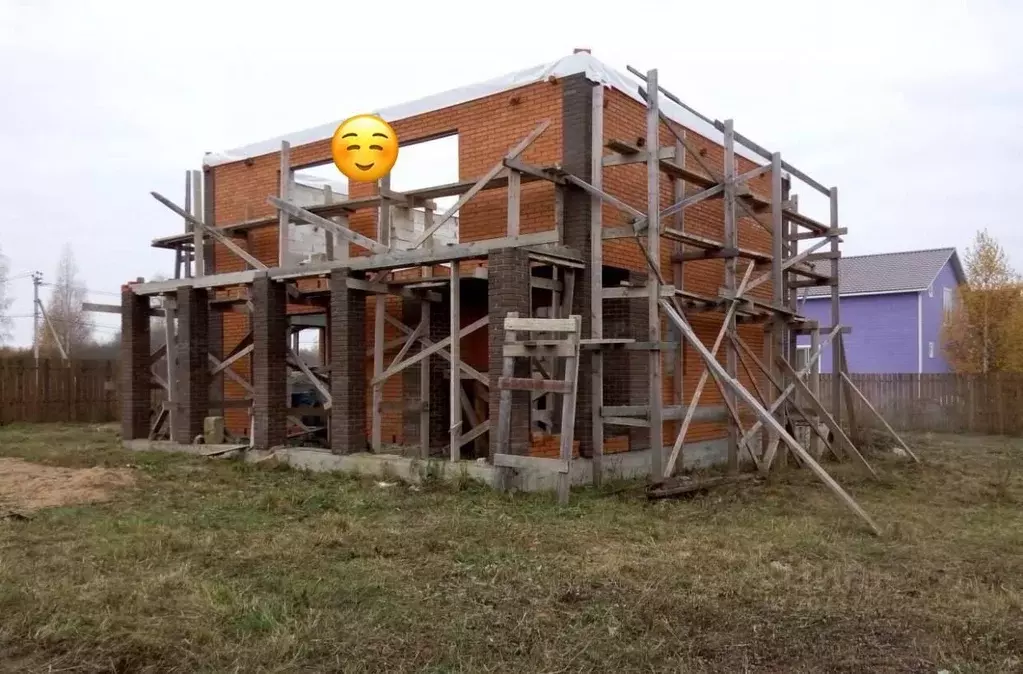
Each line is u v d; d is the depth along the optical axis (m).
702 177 11.23
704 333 13.84
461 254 10.20
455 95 12.70
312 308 15.24
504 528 7.62
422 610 5.28
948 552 7.14
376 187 13.54
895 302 30.48
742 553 6.88
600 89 10.48
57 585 5.67
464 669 4.35
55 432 17.89
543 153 11.59
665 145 13.06
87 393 21.52
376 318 11.65
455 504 8.78
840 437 11.95
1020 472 13.02
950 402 21.84
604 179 11.41
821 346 13.85
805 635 4.93
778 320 12.12
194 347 13.50
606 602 5.48
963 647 4.75
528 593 5.66
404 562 6.46
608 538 7.35
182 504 8.95
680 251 12.67
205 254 16.39
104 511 8.52
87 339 51.84
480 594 5.62
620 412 10.14
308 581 5.87
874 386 23.09
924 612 5.38
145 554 6.62
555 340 9.53
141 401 14.59
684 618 5.19
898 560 6.82
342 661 4.46
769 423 8.95
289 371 15.95
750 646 4.75
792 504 9.38
